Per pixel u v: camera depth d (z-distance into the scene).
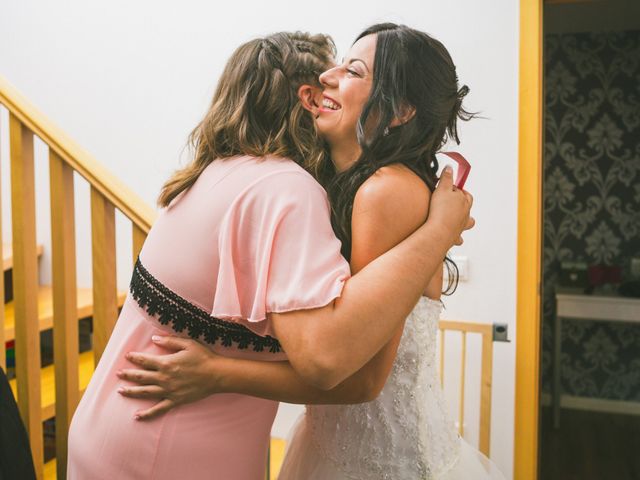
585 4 3.46
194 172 0.98
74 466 0.99
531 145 2.29
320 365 0.77
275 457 2.33
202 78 2.65
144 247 1.02
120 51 2.76
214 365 0.90
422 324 1.10
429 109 0.93
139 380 0.92
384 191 0.87
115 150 2.80
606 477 3.19
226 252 0.88
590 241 4.16
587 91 4.12
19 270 1.66
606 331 4.22
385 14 2.41
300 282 0.80
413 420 1.09
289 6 2.52
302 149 0.98
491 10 2.30
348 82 0.96
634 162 4.07
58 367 1.68
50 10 2.84
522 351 2.35
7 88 1.62
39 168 2.91
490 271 2.38
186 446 0.93
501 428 2.40
